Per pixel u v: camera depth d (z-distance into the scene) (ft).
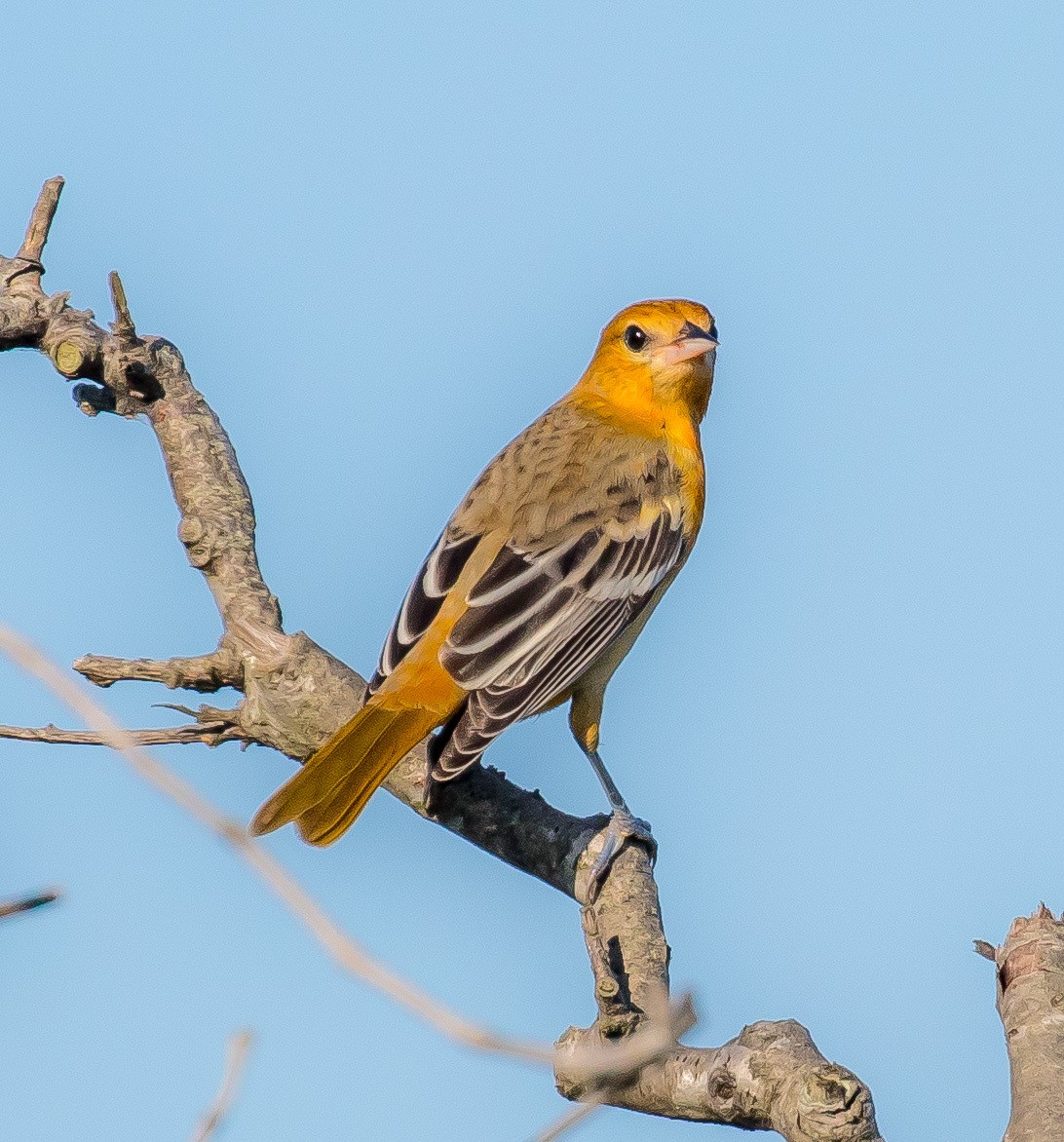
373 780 33.47
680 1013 17.38
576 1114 16.74
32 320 38.83
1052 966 25.48
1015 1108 23.84
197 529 37.35
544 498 40.06
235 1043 17.47
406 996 16.11
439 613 36.70
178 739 35.94
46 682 18.11
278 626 36.45
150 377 39.19
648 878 33.17
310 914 16.30
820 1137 22.94
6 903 17.37
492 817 34.53
